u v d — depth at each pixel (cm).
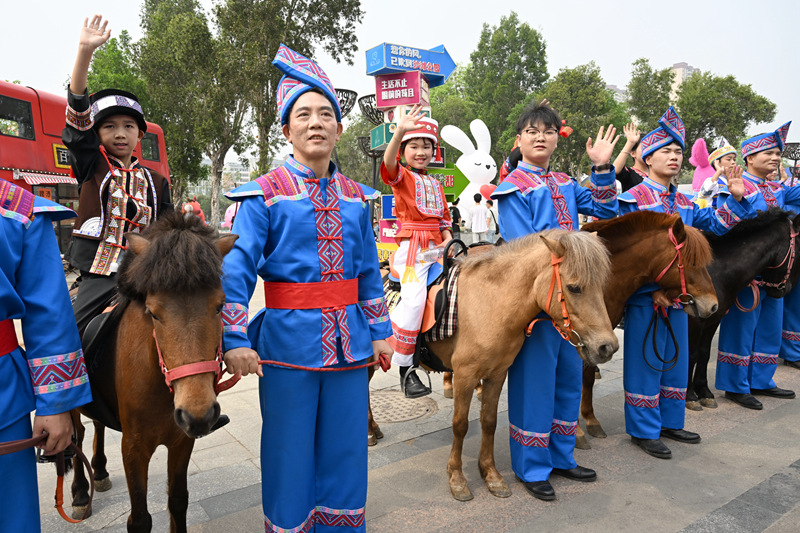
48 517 281
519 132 344
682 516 282
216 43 2309
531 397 308
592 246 261
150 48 2538
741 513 284
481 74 4888
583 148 3553
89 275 270
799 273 521
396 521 279
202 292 170
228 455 351
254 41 2228
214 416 168
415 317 321
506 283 293
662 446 359
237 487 309
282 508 209
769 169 522
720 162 650
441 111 4447
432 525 275
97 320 238
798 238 480
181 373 165
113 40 2905
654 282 360
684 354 375
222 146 2481
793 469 336
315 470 223
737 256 430
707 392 459
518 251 296
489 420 313
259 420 407
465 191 1720
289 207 208
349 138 4931
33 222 173
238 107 2455
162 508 289
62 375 174
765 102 3166
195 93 2412
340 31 2444
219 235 193
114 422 235
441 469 339
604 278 263
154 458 351
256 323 226
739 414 438
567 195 343
